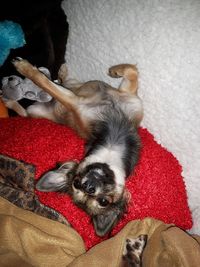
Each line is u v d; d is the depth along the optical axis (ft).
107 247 0.95
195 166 1.11
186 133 1.08
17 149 1.14
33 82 1.13
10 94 1.14
